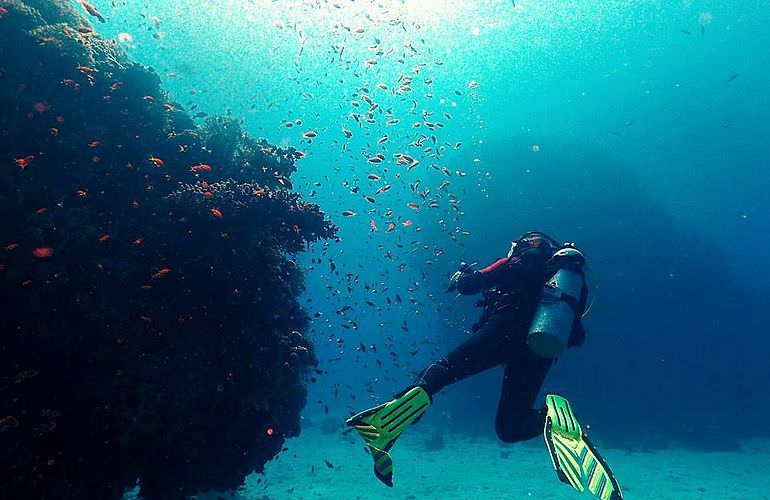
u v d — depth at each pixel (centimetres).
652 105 3338
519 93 3475
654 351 2184
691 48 3244
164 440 528
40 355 496
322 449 1769
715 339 2262
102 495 502
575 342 299
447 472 1318
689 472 1345
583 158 2388
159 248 586
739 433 2091
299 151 823
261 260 633
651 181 3397
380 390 3997
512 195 2378
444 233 2469
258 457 609
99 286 531
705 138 3375
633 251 2300
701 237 2511
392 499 983
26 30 626
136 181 641
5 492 428
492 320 278
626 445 1777
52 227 519
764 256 3575
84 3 525
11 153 554
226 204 623
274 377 599
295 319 728
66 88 618
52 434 488
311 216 765
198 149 732
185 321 572
